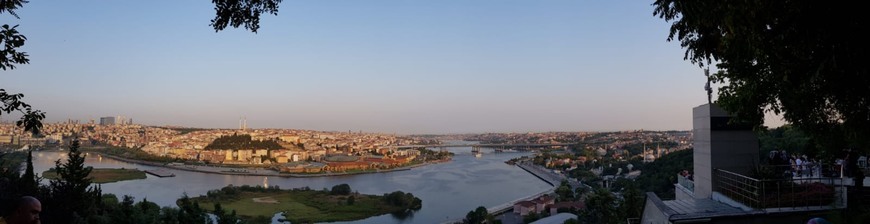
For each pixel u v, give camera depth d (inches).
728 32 254.7
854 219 338.0
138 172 5959.6
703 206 426.6
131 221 1119.0
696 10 242.5
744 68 352.5
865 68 210.7
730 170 473.1
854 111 259.4
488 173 6466.5
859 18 197.9
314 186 5334.6
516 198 4158.5
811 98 315.3
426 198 4227.4
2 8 261.9
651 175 2918.3
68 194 1024.2
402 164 7800.2
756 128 387.9
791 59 253.6
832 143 355.6
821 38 215.6
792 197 385.7
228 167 7199.8
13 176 1023.6
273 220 3341.5
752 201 396.2
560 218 2287.2
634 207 1498.5
